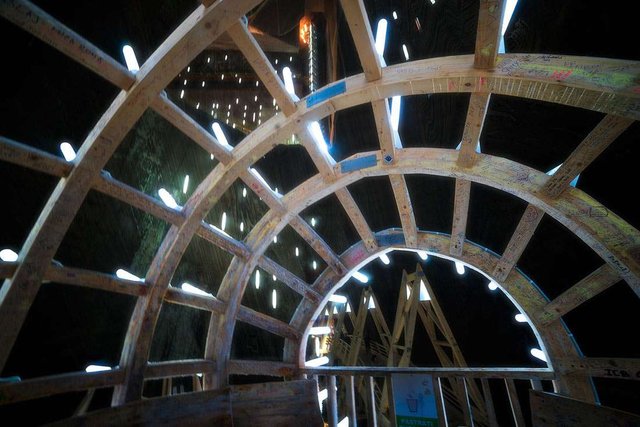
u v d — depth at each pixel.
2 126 2.57
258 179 3.77
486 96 2.77
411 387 3.97
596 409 2.82
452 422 7.85
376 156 3.73
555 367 3.57
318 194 4.04
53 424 2.59
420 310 8.70
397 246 4.46
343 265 4.68
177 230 3.47
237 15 2.37
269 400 3.87
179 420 3.24
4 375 2.76
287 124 3.30
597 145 2.52
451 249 4.13
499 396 6.49
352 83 3.10
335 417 4.30
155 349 4.02
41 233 2.52
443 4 3.23
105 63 2.37
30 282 2.52
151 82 2.52
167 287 3.50
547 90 2.38
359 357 11.34
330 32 7.11
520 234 3.60
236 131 5.34
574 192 2.96
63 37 2.14
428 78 2.79
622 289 3.26
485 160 3.34
